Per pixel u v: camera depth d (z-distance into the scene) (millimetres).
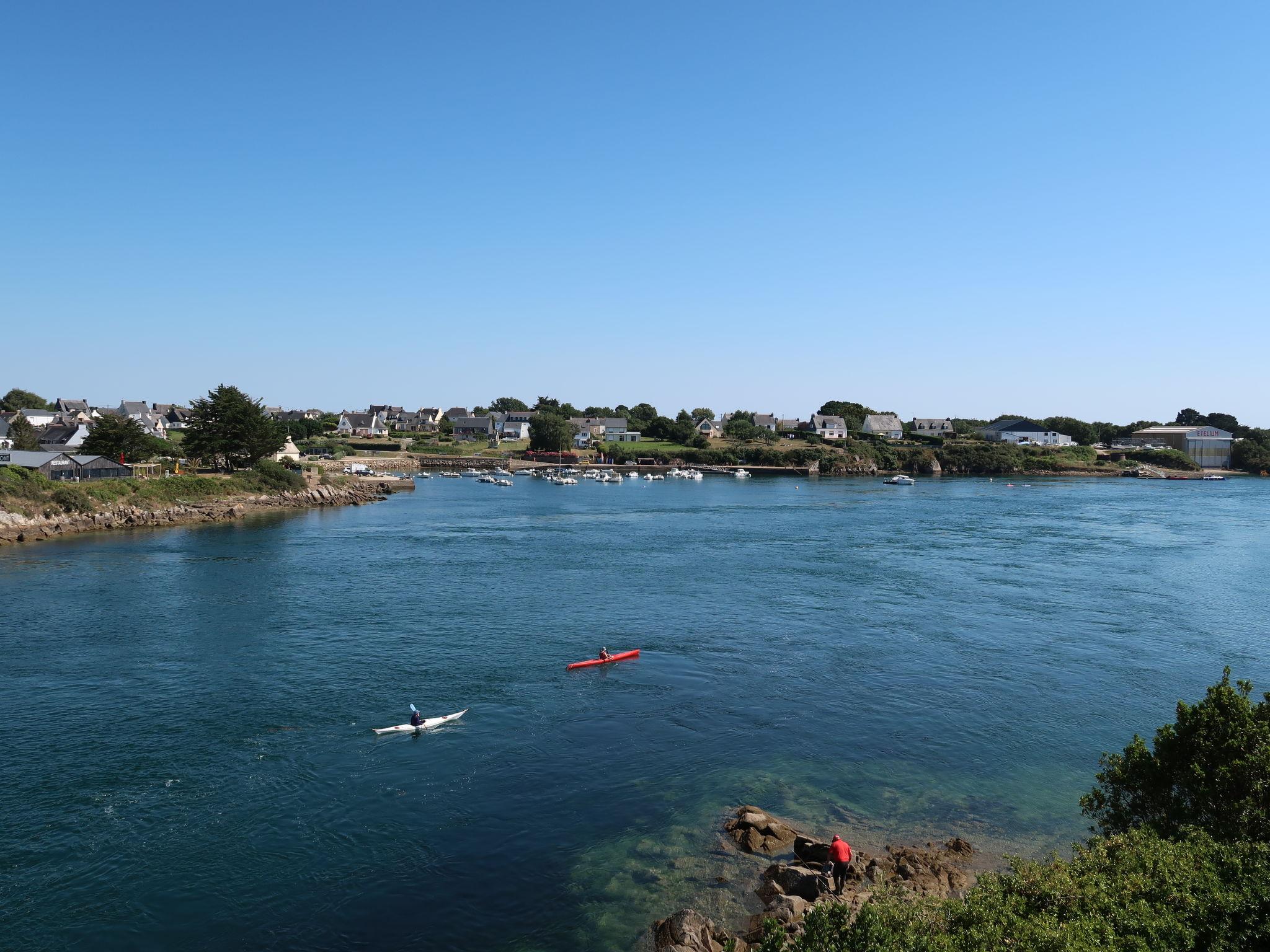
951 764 36156
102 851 28219
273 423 159000
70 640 52062
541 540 99688
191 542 92938
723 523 118875
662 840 29672
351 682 45219
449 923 24844
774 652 51750
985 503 153125
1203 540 101062
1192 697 44156
